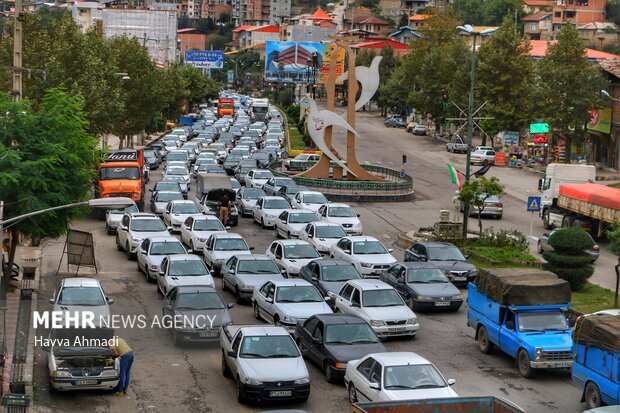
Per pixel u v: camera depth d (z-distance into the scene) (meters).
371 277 40.59
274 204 55.72
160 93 95.12
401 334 31.12
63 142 34.78
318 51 179.88
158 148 95.88
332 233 46.69
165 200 57.00
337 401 24.92
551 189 59.12
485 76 103.00
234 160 84.75
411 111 158.00
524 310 28.41
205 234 46.00
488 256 45.00
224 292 38.44
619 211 48.69
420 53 143.00
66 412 23.55
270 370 24.38
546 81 88.19
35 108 57.47
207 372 27.53
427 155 105.38
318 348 27.39
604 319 24.58
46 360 27.86
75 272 41.75
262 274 36.66
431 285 36.00
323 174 73.25
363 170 73.50
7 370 26.08
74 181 35.00
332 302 33.84
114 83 72.88
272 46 180.62
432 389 22.45
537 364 27.02
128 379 25.31
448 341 31.69
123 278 40.62
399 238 51.62
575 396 25.89
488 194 48.50
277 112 172.88
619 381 22.94
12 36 63.38
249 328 26.31
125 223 46.91
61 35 64.25
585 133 90.31
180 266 36.09
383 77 174.38
